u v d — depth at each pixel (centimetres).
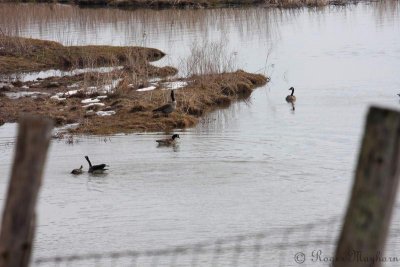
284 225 2188
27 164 768
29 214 775
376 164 730
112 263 1967
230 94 4103
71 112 3703
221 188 2548
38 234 2191
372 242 743
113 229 2209
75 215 2342
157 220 2277
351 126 3334
